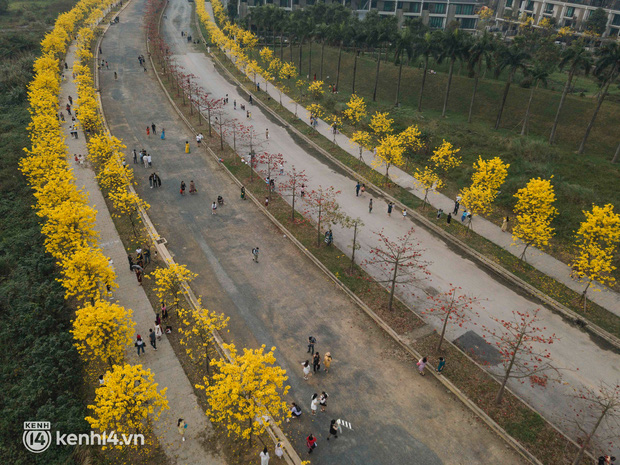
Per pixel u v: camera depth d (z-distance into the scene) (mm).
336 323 31812
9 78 70812
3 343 28344
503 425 24750
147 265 36438
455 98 74562
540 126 64500
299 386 26922
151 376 23000
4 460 22188
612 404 22078
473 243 40562
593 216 32969
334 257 38531
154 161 53750
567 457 23188
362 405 25906
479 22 150625
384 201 47562
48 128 49219
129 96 72812
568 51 54250
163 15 133375
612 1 107312
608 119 61625
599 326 31641
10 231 39188
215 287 34750
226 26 109188
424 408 25875
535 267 37625
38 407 24766
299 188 49062
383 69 86062
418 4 131500
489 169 39750
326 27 81250
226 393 20844
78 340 28609
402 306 33250
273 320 31828
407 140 55750
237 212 44969
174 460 22609
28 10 118562
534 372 26188
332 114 70000
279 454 22547
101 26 112938
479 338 30719
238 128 63500
